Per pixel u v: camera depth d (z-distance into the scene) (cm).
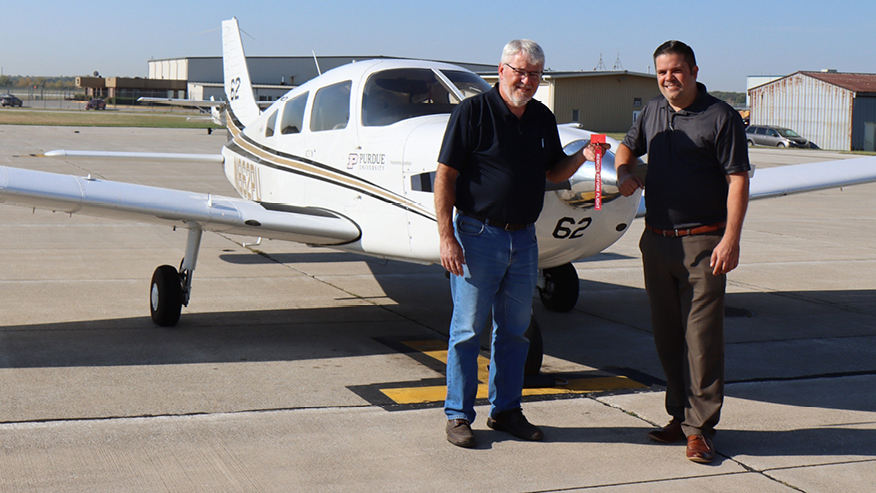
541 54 329
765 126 3666
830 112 3706
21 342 496
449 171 335
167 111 8338
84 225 1022
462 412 356
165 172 1845
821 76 3772
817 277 795
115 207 488
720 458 342
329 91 567
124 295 641
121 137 3325
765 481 319
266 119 664
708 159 329
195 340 518
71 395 400
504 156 335
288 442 348
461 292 349
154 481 304
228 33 996
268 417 379
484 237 341
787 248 980
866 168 679
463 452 343
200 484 303
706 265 333
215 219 508
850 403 421
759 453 348
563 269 623
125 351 486
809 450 353
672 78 329
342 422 376
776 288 740
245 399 404
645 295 705
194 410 385
